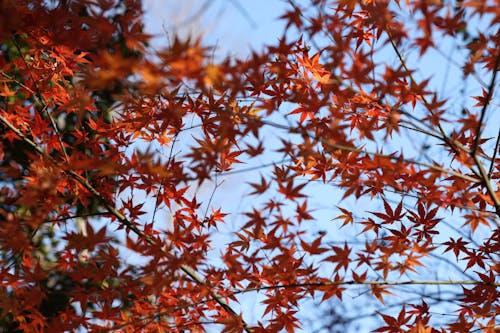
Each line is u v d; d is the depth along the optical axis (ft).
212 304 12.75
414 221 11.60
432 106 9.72
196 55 7.92
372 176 11.10
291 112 11.49
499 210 10.40
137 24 8.71
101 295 11.29
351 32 11.19
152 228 12.44
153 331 11.95
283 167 11.51
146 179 12.02
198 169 9.60
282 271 11.12
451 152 12.03
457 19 9.07
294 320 11.86
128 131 12.26
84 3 8.79
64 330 11.32
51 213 12.84
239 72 8.80
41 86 12.34
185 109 11.21
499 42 9.45
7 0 9.37
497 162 12.03
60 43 9.96
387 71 9.30
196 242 11.51
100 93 16.42
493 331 11.53
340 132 9.66
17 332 14.64
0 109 12.38
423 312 12.16
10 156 16.67
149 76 7.87
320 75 11.21
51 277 17.08
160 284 10.28
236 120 11.30
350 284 11.05
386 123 11.16
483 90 11.20
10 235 10.53
